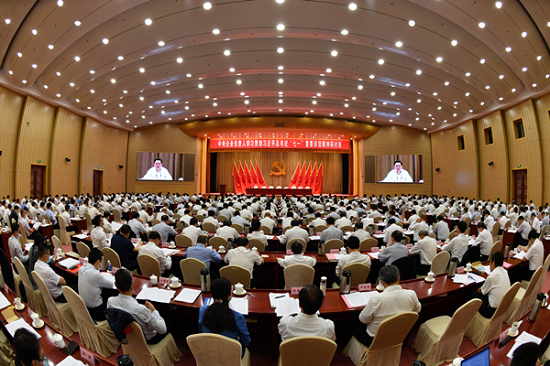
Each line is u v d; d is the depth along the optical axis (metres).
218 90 16.78
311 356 2.17
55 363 2.24
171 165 23.95
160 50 11.56
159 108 19.70
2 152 13.86
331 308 3.19
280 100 18.84
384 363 2.78
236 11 9.55
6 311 3.05
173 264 5.69
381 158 23.98
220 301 2.47
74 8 8.88
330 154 27.62
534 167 15.12
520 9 8.90
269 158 27.34
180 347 3.51
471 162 19.64
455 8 8.76
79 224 9.84
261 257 5.12
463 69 12.41
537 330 2.73
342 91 16.78
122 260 5.09
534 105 14.98
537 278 3.80
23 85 13.73
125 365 1.79
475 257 6.12
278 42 11.91
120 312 2.54
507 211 13.22
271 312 3.06
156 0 9.09
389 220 7.06
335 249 5.52
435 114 19.12
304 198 17.34
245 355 2.67
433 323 3.30
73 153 18.41
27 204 11.70
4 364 2.31
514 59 11.12
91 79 13.50
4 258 4.23
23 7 8.88
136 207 13.26
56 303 3.74
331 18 9.88
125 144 23.41
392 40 10.82
